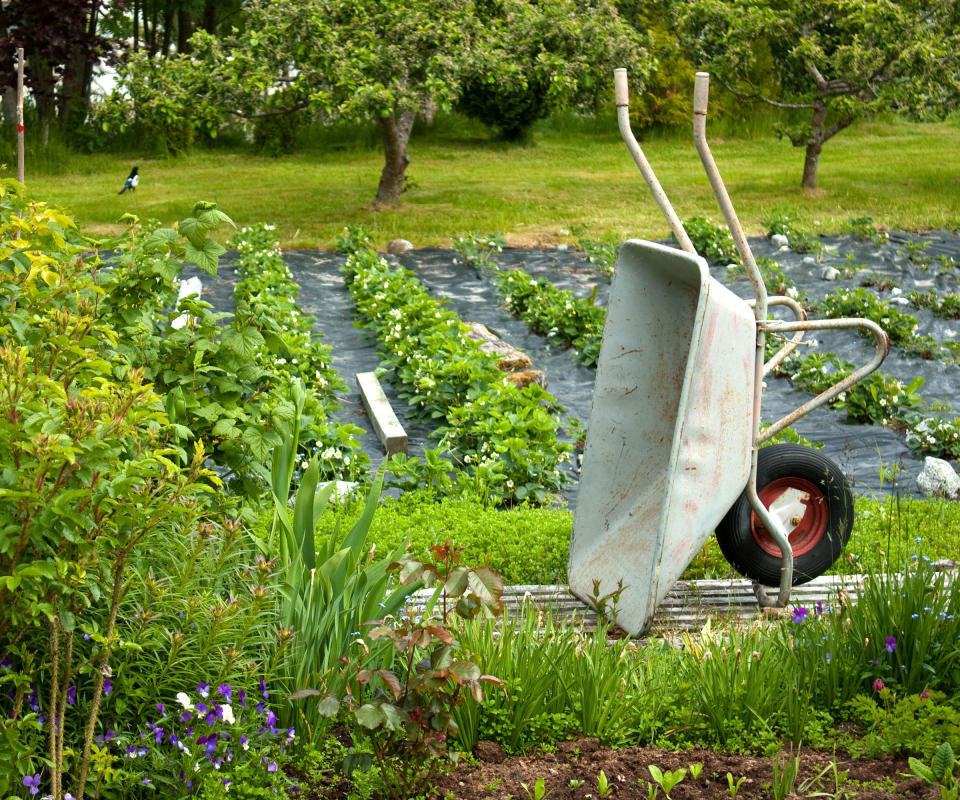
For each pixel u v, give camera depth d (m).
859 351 10.85
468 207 17.89
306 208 17.50
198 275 12.81
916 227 16.58
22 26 21.72
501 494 7.11
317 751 3.44
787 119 27.28
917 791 3.27
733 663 3.85
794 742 3.66
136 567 3.50
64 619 2.83
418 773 3.36
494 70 14.73
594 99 18.27
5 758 2.81
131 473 2.86
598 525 5.11
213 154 24.64
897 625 4.05
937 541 5.96
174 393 4.71
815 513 5.34
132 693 3.26
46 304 3.89
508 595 5.12
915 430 8.40
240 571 3.94
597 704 3.68
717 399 4.75
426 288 12.84
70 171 21.56
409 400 8.99
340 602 3.85
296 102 15.74
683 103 26.06
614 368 5.09
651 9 22.59
